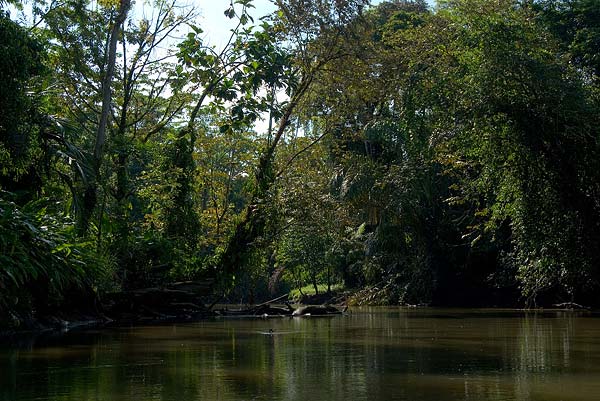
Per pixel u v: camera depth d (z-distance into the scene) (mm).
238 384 5266
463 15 18375
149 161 19484
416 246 27094
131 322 14516
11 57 11914
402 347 8180
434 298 26828
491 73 16641
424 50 19906
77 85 18969
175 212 18219
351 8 18000
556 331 10828
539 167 17531
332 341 9086
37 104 14102
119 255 16906
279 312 18656
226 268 18734
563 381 5344
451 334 10289
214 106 17250
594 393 4785
